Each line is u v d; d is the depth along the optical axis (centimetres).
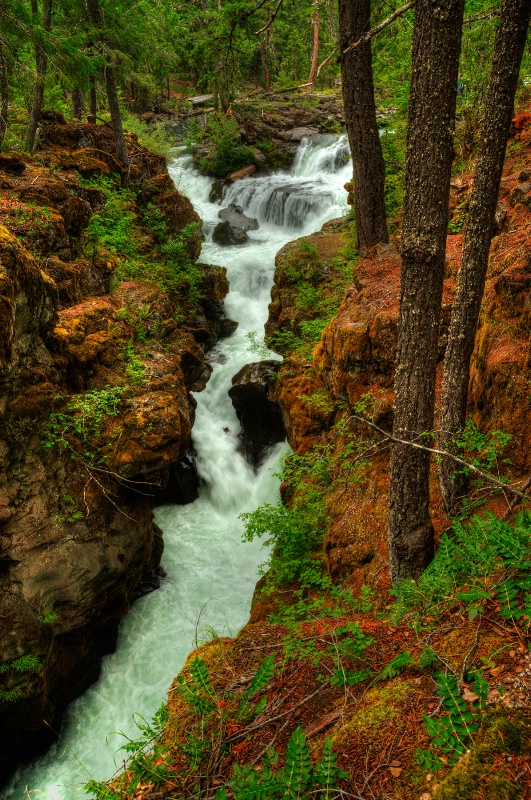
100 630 849
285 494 912
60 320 819
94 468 755
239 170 2503
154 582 951
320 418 897
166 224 1549
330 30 3553
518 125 1030
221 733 328
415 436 461
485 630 324
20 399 693
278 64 3975
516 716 258
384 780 261
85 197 1191
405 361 451
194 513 1126
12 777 713
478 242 460
